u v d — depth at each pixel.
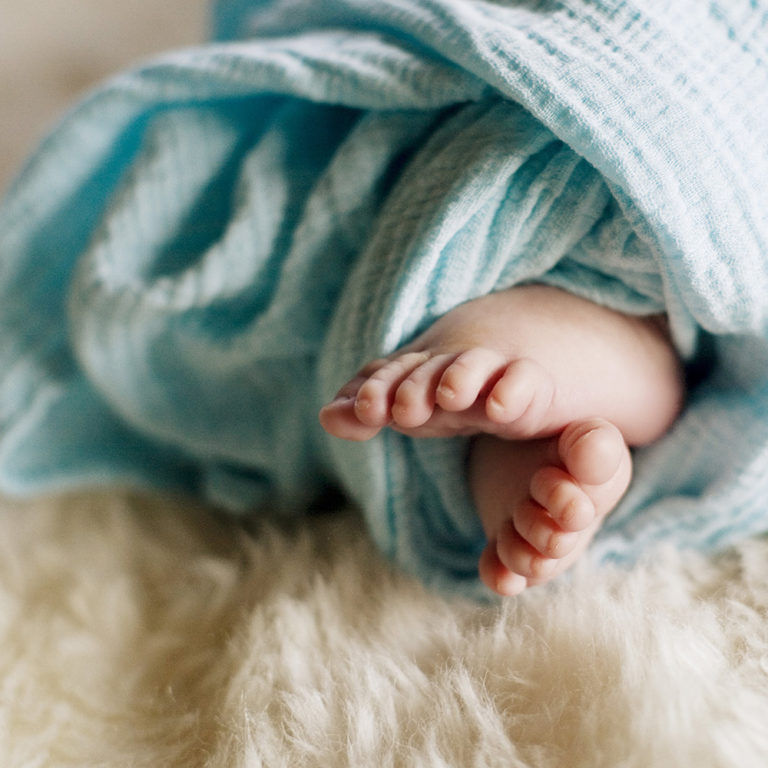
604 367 0.23
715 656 0.21
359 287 0.24
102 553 0.27
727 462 0.23
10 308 0.29
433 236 0.22
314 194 0.24
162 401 0.28
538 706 0.21
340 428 0.21
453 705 0.21
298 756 0.21
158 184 0.26
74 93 0.42
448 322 0.23
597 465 0.21
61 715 0.23
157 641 0.24
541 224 0.23
